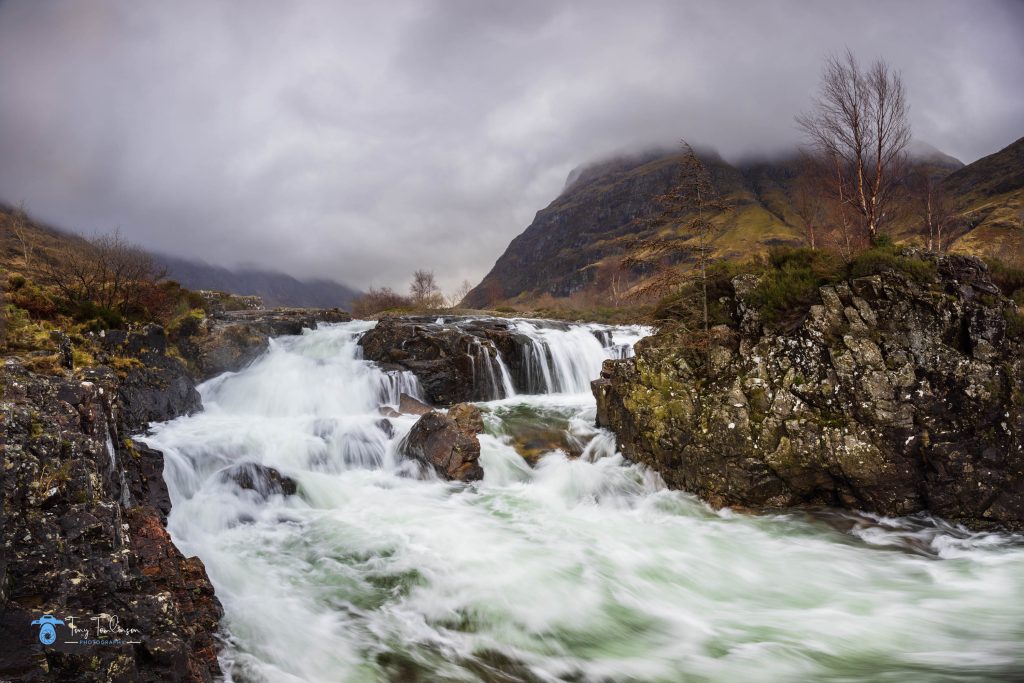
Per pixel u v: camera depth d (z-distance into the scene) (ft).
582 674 25.82
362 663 25.68
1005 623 29.94
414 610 30.53
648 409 50.39
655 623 30.35
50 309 56.03
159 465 38.99
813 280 49.60
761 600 32.91
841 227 103.19
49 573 18.66
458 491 47.39
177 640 20.15
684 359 51.11
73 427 24.09
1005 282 56.49
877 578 35.40
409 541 37.99
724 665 26.58
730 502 45.73
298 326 95.30
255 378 71.36
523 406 72.43
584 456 56.24
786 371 46.01
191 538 35.76
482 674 25.49
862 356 43.47
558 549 38.17
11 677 15.21
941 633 29.19
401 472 50.24
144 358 58.65
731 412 46.03
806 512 44.29
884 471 41.93
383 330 83.97
